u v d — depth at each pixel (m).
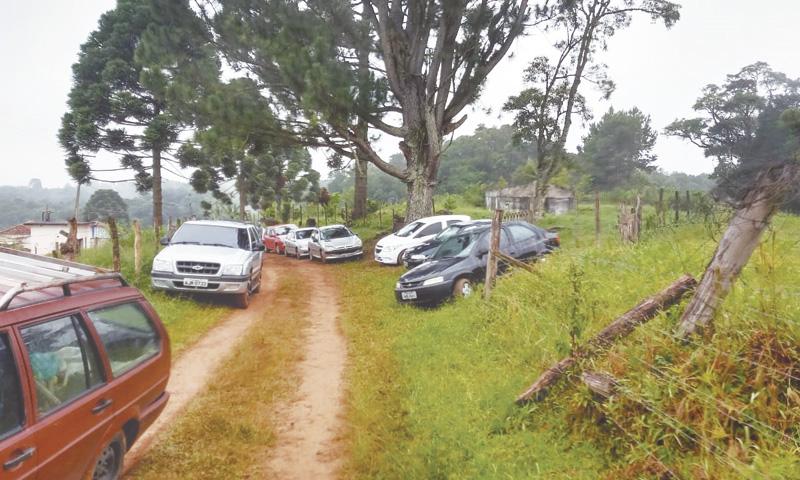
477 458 4.32
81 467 3.36
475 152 114.44
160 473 4.58
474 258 10.62
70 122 32.28
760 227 3.99
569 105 27.89
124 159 33.72
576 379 4.75
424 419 5.41
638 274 6.79
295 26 16.70
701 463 3.26
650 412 3.85
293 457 5.00
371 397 6.33
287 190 57.53
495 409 5.18
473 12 19.38
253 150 19.67
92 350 3.61
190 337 9.04
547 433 4.50
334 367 7.69
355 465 4.76
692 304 4.30
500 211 8.55
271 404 6.26
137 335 4.33
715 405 3.52
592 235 18.14
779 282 4.50
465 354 7.02
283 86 18.45
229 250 12.04
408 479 4.35
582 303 5.88
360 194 36.34
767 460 3.01
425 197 20.69
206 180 35.53
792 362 3.79
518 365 6.16
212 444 5.19
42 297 3.36
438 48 19.39
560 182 47.81
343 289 14.84
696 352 3.91
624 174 87.94
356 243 22.81
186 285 11.20
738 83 21.55
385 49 19.30
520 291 8.01
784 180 3.79
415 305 10.78
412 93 20.02
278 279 17.52
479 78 20.25
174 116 19.41
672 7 26.50
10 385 2.82
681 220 15.68
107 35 34.66
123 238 20.97
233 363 7.70
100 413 3.54
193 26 18.55
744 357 3.88
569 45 27.81
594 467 3.86
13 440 2.72
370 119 18.53
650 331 4.49
